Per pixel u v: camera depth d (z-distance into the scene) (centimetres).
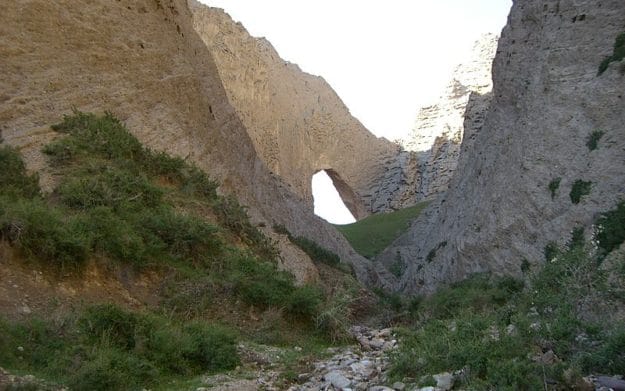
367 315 2348
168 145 2153
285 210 3753
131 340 953
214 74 3158
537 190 2206
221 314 1270
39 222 1083
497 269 2311
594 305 1105
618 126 2042
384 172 8306
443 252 3186
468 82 8144
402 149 8350
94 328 938
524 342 881
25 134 1593
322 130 7650
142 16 2502
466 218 2966
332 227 5069
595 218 1869
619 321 961
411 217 6638
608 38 2330
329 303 1484
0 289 950
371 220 7038
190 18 3189
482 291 1986
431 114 8275
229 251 1542
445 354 920
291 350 1187
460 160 4484
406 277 3950
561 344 871
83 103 1905
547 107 2364
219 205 1905
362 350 1316
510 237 2295
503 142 2862
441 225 3700
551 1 2788
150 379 868
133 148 1808
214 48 5656
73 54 2008
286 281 1493
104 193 1396
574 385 762
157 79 2333
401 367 937
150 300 1203
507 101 3075
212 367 988
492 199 2548
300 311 1393
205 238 1462
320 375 999
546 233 2069
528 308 1151
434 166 7519
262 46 7262
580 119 2188
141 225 1366
